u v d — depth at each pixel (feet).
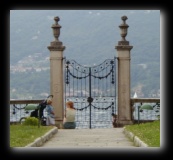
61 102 178.70
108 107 181.47
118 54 180.34
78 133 151.23
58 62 180.04
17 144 111.34
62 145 121.90
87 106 181.47
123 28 180.96
